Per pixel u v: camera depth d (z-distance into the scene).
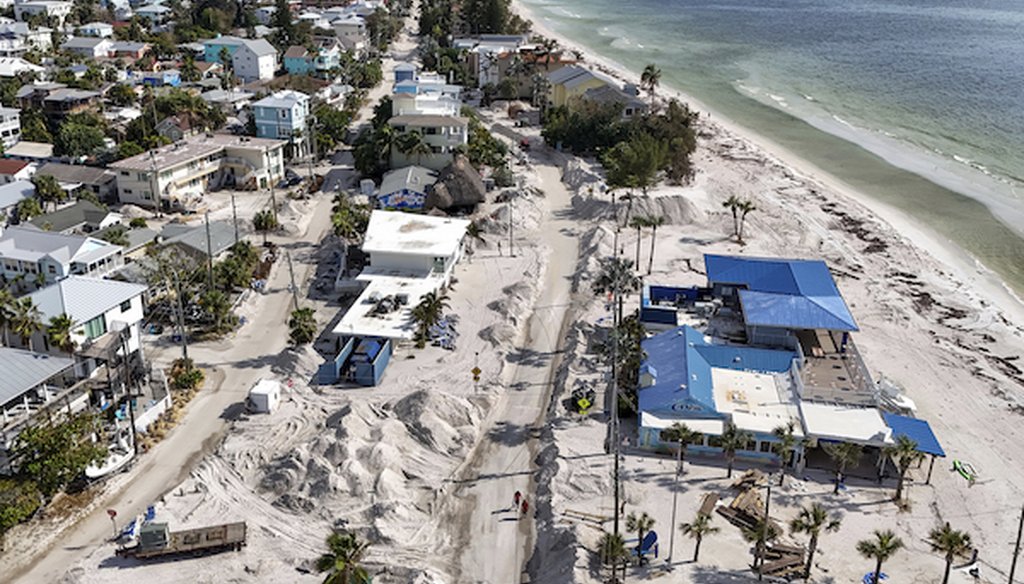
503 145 148.75
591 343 83.00
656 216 113.81
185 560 55.03
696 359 74.19
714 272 90.00
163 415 71.62
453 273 101.75
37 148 147.25
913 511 60.31
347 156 155.12
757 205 125.62
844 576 53.62
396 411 71.25
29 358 65.00
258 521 58.81
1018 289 101.19
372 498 60.41
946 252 111.75
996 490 63.06
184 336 80.62
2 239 93.38
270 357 82.75
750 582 52.97
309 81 197.38
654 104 179.50
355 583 45.88
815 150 160.38
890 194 134.38
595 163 149.25
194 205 125.94
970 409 74.31
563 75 182.00
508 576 54.62
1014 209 126.75
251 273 99.50
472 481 63.97
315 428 69.44
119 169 122.31
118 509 60.56
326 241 112.06
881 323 90.00
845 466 64.50
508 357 82.38
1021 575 54.25
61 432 59.94
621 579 52.47
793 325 79.25
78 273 91.06
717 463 65.56
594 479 62.50
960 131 170.38
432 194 119.81
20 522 58.56
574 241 114.25
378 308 86.50
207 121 164.38
